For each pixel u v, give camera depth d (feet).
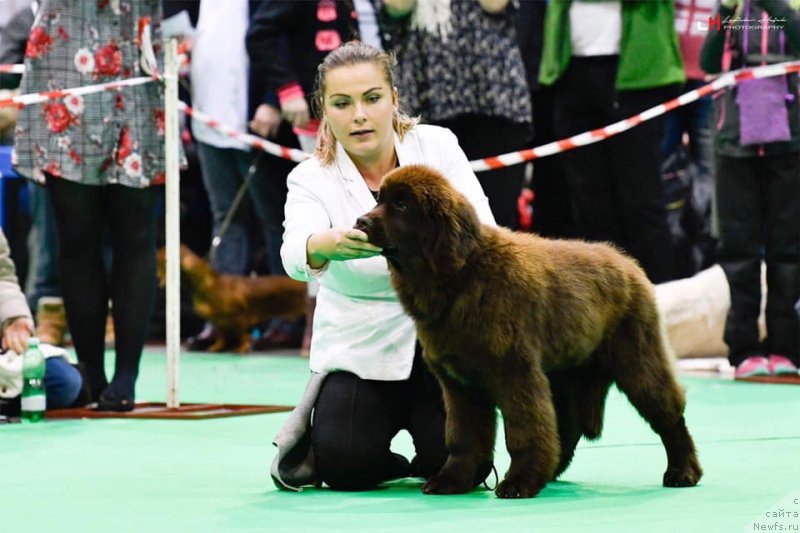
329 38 47.78
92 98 33.55
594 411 23.85
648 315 23.24
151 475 24.62
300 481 22.91
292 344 62.39
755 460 25.94
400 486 23.77
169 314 35.29
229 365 52.42
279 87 48.14
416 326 21.67
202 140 55.01
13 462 26.27
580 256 22.75
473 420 22.25
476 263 20.93
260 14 48.01
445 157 24.49
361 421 23.06
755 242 43.65
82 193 34.06
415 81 42.50
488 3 42.19
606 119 47.39
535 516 19.69
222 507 20.97
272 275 59.52
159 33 35.06
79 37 33.65
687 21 50.85
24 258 65.92
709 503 20.86
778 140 41.01
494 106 42.42
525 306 20.98
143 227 34.96
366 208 23.65
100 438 29.99
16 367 33.06
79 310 35.29
